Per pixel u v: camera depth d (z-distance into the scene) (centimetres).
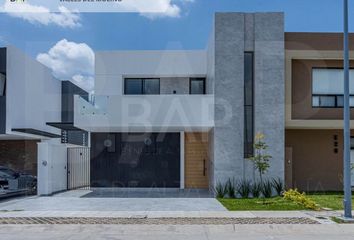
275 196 1526
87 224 1007
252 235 900
